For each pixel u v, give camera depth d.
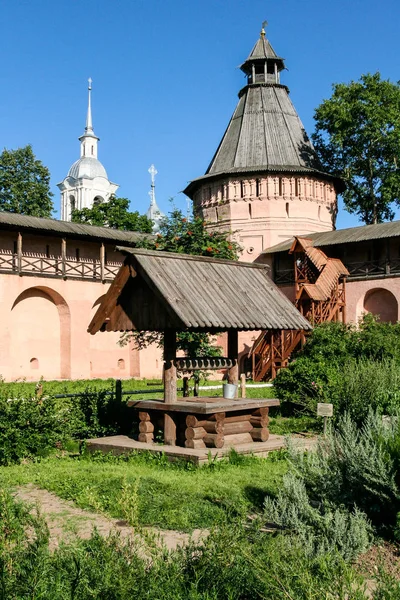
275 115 39.62
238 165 38.47
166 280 9.75
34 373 30.95
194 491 7.58
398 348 18.48
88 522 6.58
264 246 36.72
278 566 4.05
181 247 16.03
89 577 3.97
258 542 4.75
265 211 36.84
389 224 32.28
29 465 9.93
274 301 10.90
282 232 36.72
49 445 10.85
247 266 11.45
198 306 9.62
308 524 5.64
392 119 35.94
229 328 9.89
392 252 32.91
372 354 18.11
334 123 36.84
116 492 7.52
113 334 34.47
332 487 6.28
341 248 34.50
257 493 7.58
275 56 40.88
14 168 44.91
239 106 40.88
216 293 10.19
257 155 38.47
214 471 8.74
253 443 10.24
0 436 10.12
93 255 34.38
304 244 32.28
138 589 3.88
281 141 38.84
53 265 31.30
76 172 69.88
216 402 10.09
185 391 14.34
